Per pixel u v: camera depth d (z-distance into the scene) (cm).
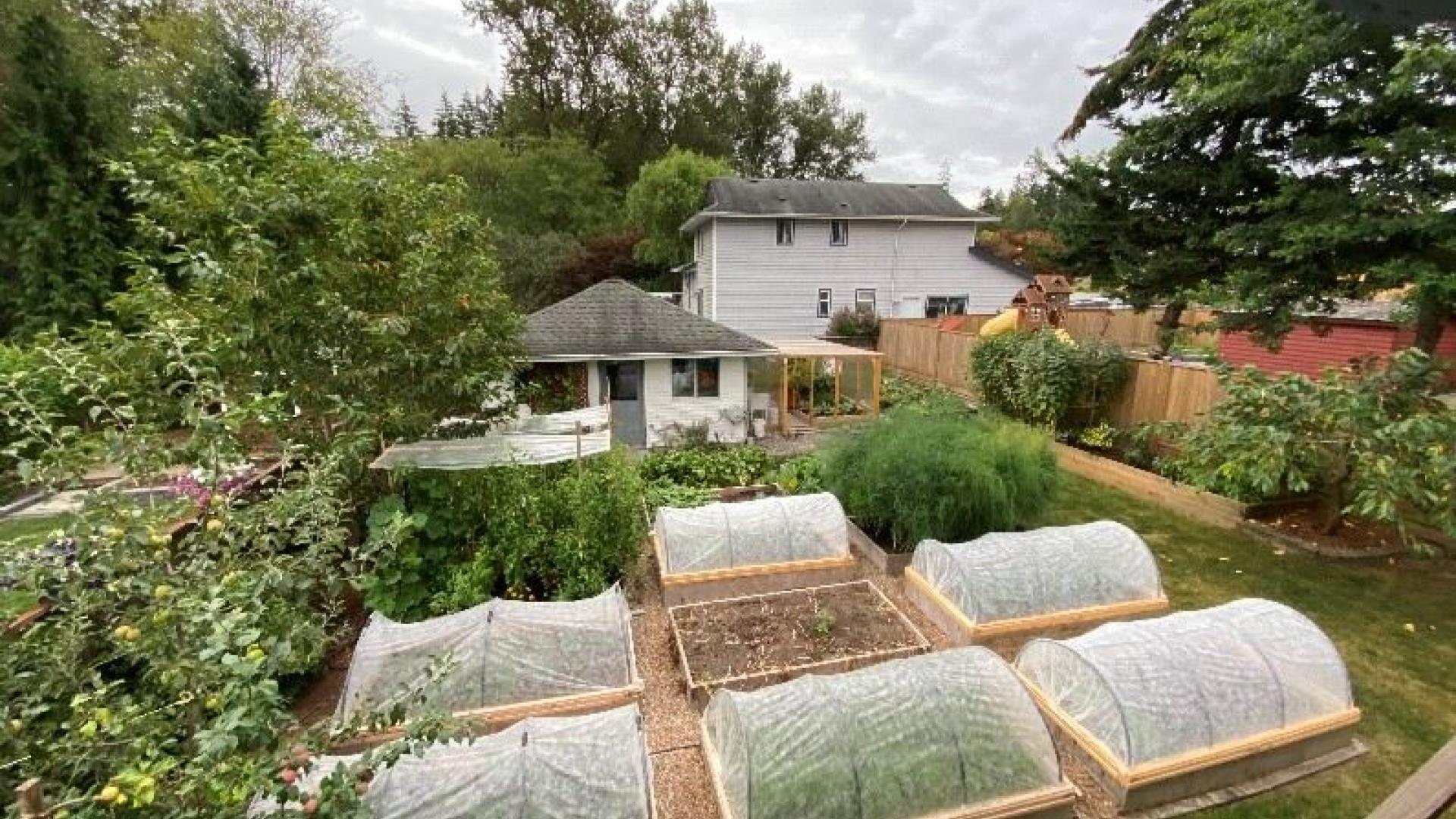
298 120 786
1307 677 496
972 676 455
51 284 1590
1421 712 548
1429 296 831
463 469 741
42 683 290
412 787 362
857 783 399
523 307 2872
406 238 809
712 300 2678
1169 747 454
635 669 550
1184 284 1305
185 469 472
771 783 394
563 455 855
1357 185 909
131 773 217
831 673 610
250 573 342
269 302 682
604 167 3934
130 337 557
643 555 869
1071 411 1317
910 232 2762
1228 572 805
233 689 244
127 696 295
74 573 314
